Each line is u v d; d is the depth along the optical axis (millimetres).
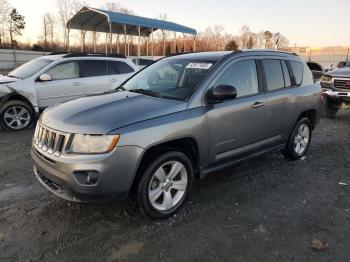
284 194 4473
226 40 62562
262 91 4797
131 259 3041
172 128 3580
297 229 3592
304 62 5914
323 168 5527
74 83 8531
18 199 4168
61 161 3254
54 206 3980
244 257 3098
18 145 6574
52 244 3246
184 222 3688
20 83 7785
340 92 9680
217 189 4570
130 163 3307
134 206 3650
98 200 3287
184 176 3879
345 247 3273
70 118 3475
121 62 9523
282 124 5203
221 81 4211
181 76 4344
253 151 4793
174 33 21531
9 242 3268
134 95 4164
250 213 3924
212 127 4020
